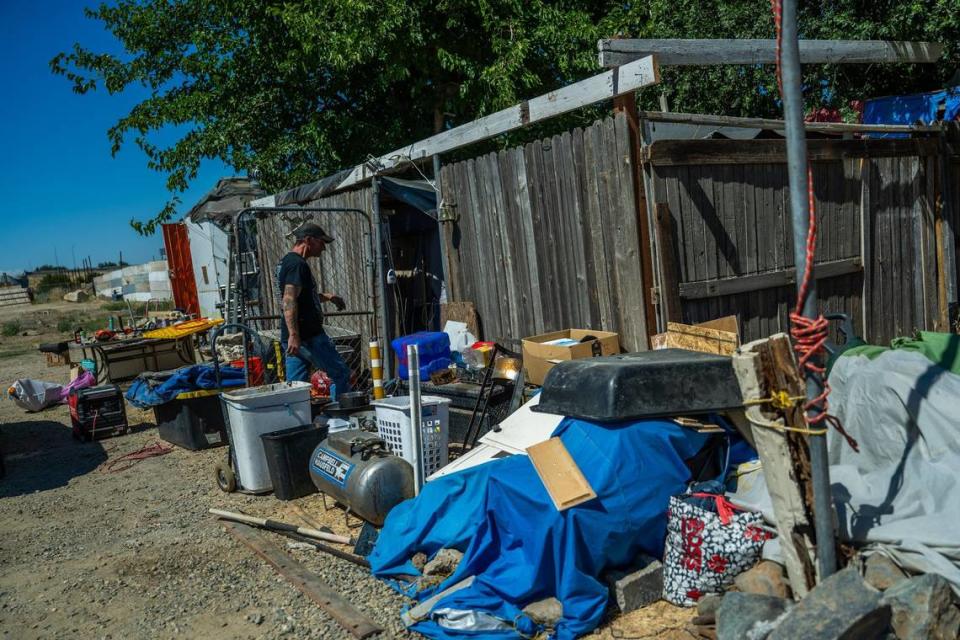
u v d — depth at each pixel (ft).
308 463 18.03
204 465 22.13
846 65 31.27
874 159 22.17
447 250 25.48
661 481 11.59
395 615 12.01
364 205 28.30
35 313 107.55
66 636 12.33
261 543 15.40
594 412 11.92
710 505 11.27
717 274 18.74
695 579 10.82
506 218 22.58
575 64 43.73
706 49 18.34
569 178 19.81
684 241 18.04
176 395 23.65
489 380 19.47
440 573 12.48
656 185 17.57
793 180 9.07
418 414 15.21
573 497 10.93
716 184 18.74
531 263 21.79
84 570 14.98
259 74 51.11
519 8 44.42
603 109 46.24
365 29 42.06
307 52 43.91
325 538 15.19
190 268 61.05
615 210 18.34
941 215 24.06
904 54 22.48
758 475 11.85
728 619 9.27
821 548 9.33
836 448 12.01
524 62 45.75
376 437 15.90
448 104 48.62
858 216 21.95
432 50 47.09
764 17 30.25
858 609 8.25
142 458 23.76
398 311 28.35
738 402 12.14
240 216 24.94
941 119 28.91
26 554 16.16
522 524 11.41
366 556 14.19
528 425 14.90
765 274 19.76
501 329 23.52
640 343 18.08
